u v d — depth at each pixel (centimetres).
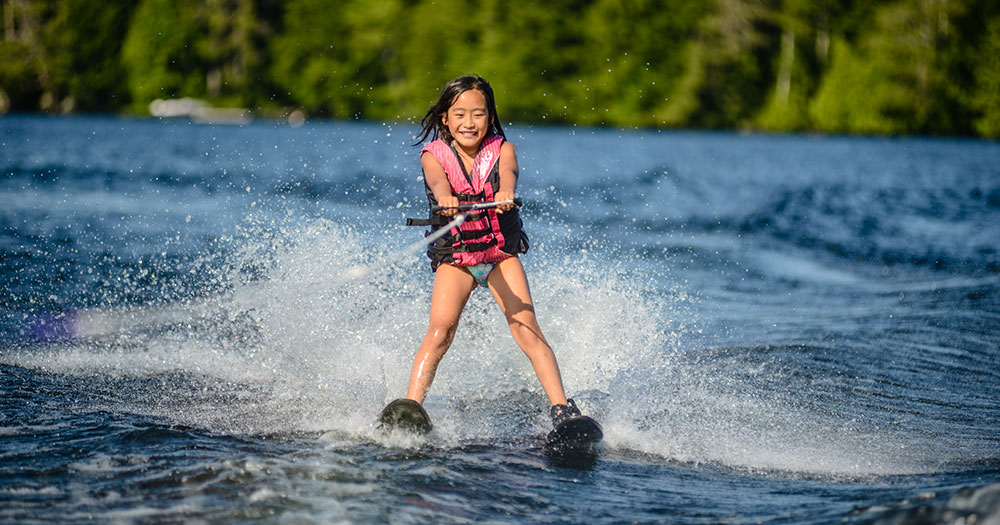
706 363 2102
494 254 1658
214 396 1775
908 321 2622
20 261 3161
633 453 1512
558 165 9712
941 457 1498
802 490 1322
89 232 3919
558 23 19362
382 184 6800
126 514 1136
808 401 1834
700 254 3869
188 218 4453
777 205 6100
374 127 18538
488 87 1688
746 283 3234
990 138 19600
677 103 19700
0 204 4828
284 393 1805
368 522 1138
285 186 6462
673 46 19625
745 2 19988
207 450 1402
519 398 1847
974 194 7150
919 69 19850
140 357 2061
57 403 1681
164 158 9462
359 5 19912
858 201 6500
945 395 1891
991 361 2169
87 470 1292
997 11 19688
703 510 1222
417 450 1471
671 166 10144
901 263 3756
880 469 1435
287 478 1279
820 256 3931
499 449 1511
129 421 1572
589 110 19588
